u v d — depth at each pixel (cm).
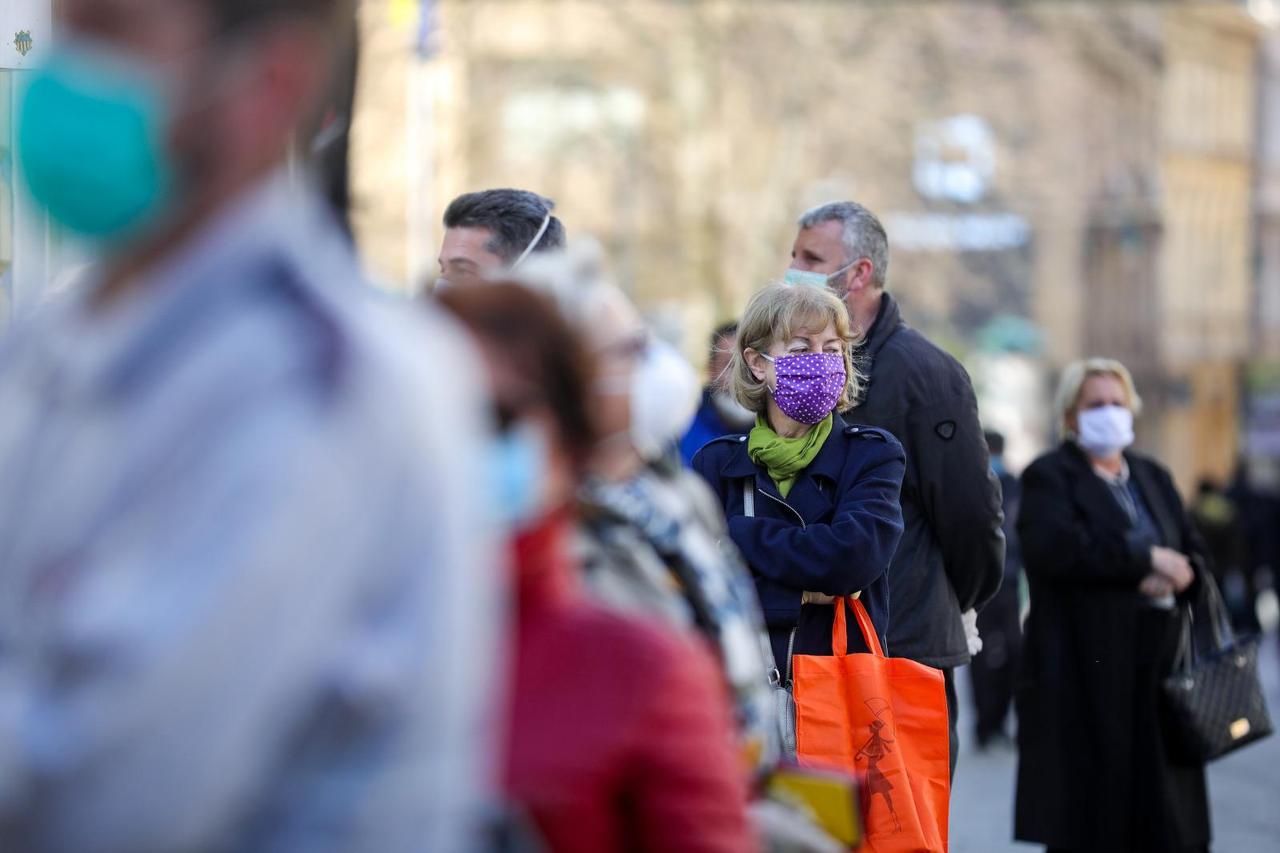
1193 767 1888
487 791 570
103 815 428
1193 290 14862
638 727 595
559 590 621
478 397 607
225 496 440
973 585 1525
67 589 448
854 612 1323
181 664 428
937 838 1266
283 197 486
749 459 1370
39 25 1081
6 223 1009
